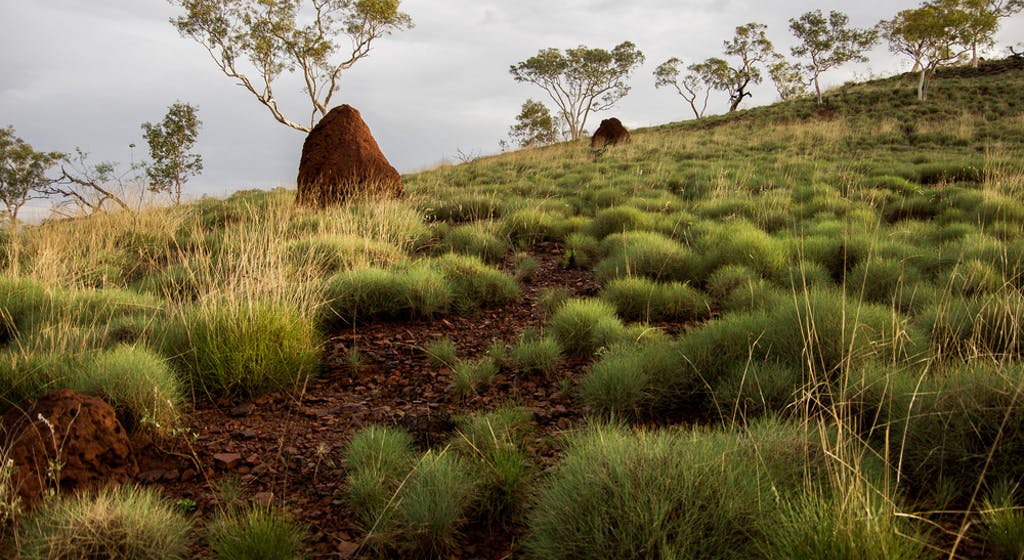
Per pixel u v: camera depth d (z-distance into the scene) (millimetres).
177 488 3098
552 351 4457
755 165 17500
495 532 2662
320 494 2990
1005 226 7066
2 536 2516
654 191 12945
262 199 13539
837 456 2365
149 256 8289
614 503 2250
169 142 26641
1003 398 2664
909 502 2541
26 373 3713
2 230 8820
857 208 9594
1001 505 2393
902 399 2988
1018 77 37438
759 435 2781
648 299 5449
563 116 55375
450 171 23703
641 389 3639
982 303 4074
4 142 22250
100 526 2377
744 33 56719
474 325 5762
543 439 3355
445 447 3262
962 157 17141
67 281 6336
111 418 3174
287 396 4230
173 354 4336
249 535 2393
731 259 6508
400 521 2555
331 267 7121
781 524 2115
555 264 8180
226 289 4852
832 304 3959
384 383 4457
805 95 47656
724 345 3951
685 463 2355
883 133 24750
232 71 30609
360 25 32062
